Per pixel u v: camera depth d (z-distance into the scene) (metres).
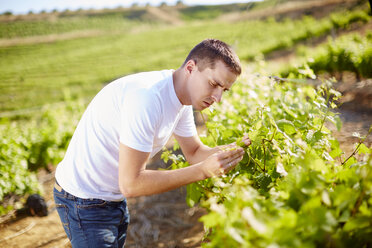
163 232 3.43
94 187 1.80
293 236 0.94
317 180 1.19
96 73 35.94
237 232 1.04
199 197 2.15
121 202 1.98
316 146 1.98
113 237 1.86
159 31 70.12
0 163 4.59
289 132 2.15
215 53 1.58
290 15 36.59
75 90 27.03
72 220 1.83
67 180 1.83
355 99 4.88
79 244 1.82
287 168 1.69
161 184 1.59
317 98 2.28
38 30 82.44
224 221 1.06
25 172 4.77
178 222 3.59
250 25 38.22
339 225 1.19
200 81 1.63
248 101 3.65
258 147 2.00
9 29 82.50
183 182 1.61
